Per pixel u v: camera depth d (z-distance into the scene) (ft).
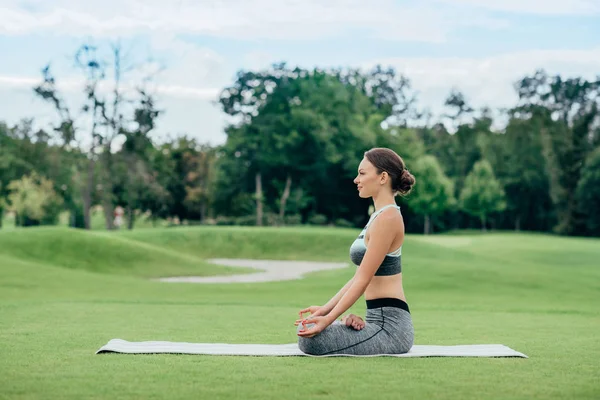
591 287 70.03
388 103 272.51
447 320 33.27
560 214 243.60
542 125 260.83
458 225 277.85
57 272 68.44
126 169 200.23
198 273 94.79
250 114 234.38
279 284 68.69
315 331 17.79
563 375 15.97
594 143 250.37
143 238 136.67
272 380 14.88
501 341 23.29
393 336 18.34
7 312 33.50
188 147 239.30
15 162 221.66
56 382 14.55
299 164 231.09
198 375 15.37
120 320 30.25
